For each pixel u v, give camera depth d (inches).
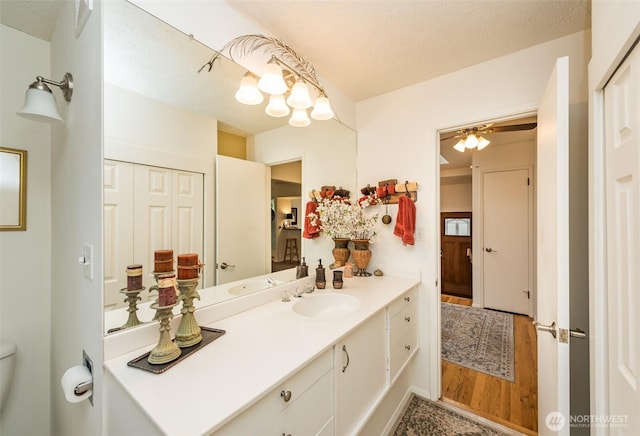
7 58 53.0
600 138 39.8
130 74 39.7
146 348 38.2
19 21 52.2
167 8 43.3
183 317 38.6
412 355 73.2
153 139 43.4
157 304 34.9
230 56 52.1
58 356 51.7
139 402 26.9
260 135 62.3
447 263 186.4
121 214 38.8
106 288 36.4
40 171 56.0
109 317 36.3
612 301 36.7
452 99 74.0
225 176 55.5
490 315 141.3
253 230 61.1
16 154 53.4
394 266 83.7
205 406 26.3
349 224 82.4
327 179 80.3
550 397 46.8
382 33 58.2
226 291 55.2
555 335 42.8
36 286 55.4
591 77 41.9
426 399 76.5
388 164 85.0
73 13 45.1
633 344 31.2
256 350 37.3
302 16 53.4
